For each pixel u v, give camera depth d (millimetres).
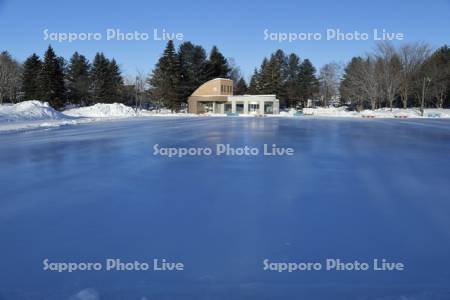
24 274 3650
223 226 4922
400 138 17062
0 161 9945
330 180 7750
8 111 28781
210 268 3758
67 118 32438
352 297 3227
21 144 13656
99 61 66688
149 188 6977
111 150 12086
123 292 3312
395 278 3572
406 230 4805
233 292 3318
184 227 4879
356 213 5492
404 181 7680
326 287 3406
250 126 25062
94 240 4449
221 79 58562
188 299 3203
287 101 79875
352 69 71000
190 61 68062
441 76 59188
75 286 3422
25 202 6020
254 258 3984
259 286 3420
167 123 28406
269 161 10109
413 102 68625
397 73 57656
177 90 61656
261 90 69188
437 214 5457
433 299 3203
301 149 12641
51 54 58438
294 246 4289
